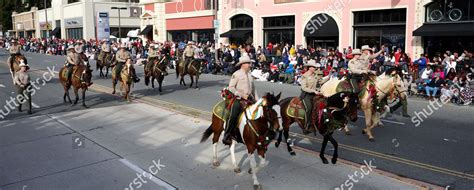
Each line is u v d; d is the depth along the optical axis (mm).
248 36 36062
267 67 25453
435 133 12109
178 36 44781
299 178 8625
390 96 11922
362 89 11492
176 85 23297
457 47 23656
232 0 36656
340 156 10086
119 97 19203
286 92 20250
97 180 8750
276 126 7789
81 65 17031
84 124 13711
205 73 29609
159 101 18016
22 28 91500
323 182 8391
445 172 8859
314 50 26484
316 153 10227
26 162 9961
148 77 21156
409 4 24875
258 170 9094
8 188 8430
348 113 9078
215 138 9297
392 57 23812
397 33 26125
